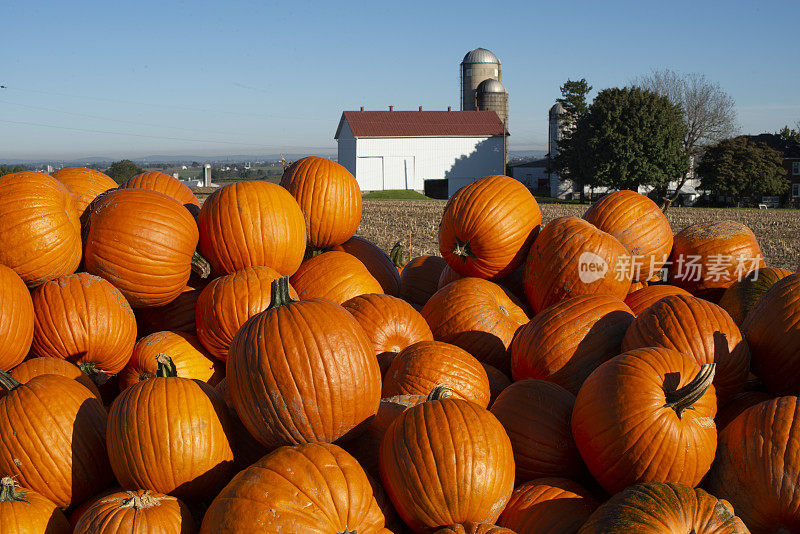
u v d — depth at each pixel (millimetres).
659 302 4758
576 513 3818
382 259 7305
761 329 4656
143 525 3449
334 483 3438
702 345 4383
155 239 5207
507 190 6223
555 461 4273
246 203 5684
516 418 4398
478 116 75250
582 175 63219
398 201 60625
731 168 59250
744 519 3826
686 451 3768
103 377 5047
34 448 3934
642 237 6215
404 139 71312
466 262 6336
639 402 3826
